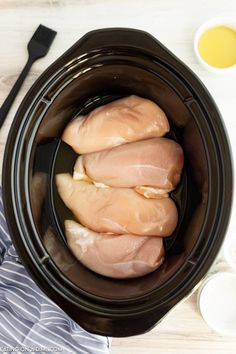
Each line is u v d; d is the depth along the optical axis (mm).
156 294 661
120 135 742
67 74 685
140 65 683
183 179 757
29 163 687
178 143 760
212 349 810
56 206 770
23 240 674
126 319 656
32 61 803
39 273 675
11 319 805
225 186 643
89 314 663
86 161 753
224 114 800
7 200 670
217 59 800
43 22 812
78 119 764
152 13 805
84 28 808
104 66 693
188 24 805
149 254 724
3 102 812
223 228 637
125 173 738
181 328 810
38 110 686
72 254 753
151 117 742
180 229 750
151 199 743
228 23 789
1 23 814
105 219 736
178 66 664
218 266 808
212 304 798
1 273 807
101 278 745
